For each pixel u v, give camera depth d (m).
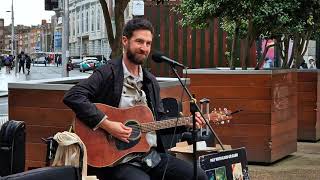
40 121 5.98
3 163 4.08
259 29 8.65
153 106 4.16
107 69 3.96
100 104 3.95
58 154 3.87
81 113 3.86
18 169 4.12
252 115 8.08
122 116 3.99
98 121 3.86
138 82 4.08
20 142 4.14
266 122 8.07
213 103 8.14
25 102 6.02
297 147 9.85
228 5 7.99
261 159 8.14
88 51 78.19
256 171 7.71
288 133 8.79
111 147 3.96
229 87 8.09
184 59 13.84
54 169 3.62
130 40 3.96
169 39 13.73
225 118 4.66
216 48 13.83
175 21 13.64
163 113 4.32
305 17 8.21
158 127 4.12
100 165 3.95
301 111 10.81
